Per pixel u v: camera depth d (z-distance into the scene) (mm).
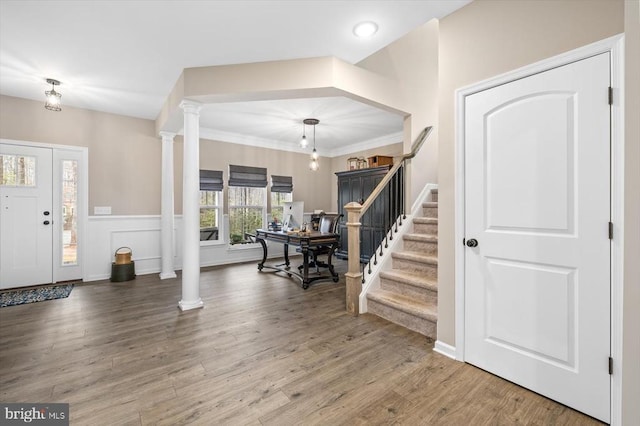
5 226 3781
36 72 3117
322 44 2604
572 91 1572
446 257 2180
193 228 3158
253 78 2912
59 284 4078
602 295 1494
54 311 3078
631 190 1119
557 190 1634
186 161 3139
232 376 1911
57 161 4086
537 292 1721
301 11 2141
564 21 1584
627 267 1134
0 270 3762
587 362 1546
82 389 1771
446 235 2180
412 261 3119
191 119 3141
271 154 6312
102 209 4391
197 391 1756
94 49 2670
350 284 3029
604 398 1494
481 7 1940
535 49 1692
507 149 1835
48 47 2635
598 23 1476
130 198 4602
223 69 2961
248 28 2359
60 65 2967
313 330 2615
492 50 1884
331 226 4941
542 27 1664
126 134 4559
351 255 3055
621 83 1413
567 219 1604
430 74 3932
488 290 1944
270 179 6297
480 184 1970
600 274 1499
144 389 1771
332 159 7316
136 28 2354
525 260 1765
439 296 2229
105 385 1810
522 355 1790
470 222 2033
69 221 4191
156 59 2852
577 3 1539
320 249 4664
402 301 2781
